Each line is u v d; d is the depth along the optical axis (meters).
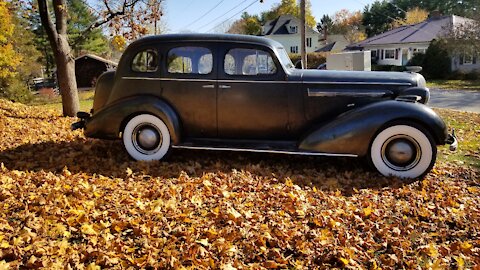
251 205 3.77
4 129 7.43
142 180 4.52
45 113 10.11
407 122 4.71
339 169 5.23
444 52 29.05
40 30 46.03
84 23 47.03
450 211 3.79
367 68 20.61
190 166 5.11
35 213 3.33
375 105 4.82
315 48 64.75
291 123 5.23
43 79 47.12
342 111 5.17
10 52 23.20
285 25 61.38
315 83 5.14
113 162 5.23
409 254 3.03
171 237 3.04
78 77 40.28
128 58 5.37
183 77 5.23
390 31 41.03
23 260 2.63
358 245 3.11
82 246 2.85
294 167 5.30
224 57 5.17
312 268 2.78
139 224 3.23
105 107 5.45
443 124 4.68
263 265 2.78
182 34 5.32
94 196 3.83
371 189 4.41
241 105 5.21
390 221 3.57
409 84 5.16
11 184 4.03
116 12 10.59
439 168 5.29
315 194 4.19
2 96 23.88
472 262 2.93
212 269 2.67
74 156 5.46
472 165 5.55
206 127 5.33
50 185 4.10
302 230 3.29
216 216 3.45
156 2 11.35
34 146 6.12
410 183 4.63
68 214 3.32
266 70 5.16
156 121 5.27
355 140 4.80
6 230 2.99
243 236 3.13
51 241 2.88
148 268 2.65
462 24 28.95
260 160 5.59
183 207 3.64
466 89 21.20
